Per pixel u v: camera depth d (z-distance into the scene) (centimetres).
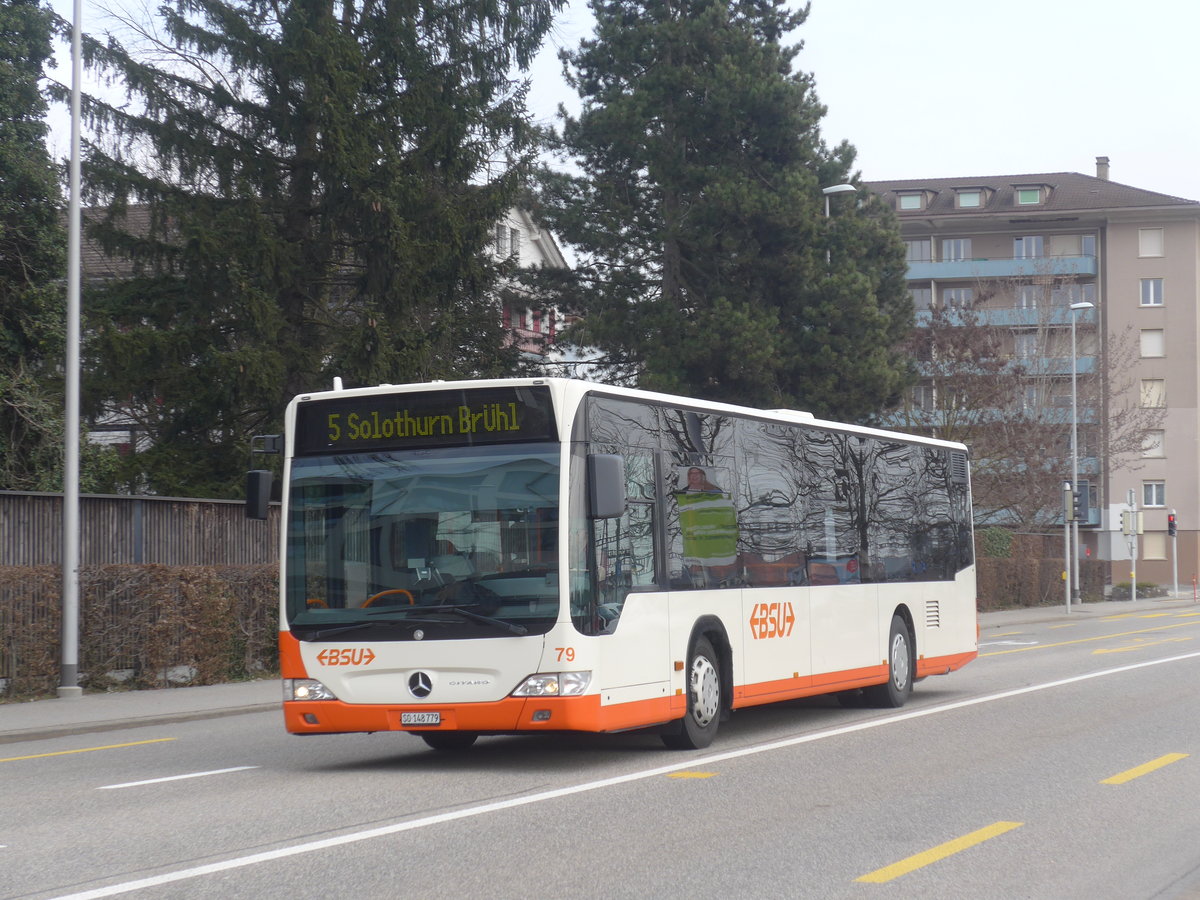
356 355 2825
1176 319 8394
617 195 4272
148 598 2061
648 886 714
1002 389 5281
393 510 1166
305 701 1163
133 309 2969
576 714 1108
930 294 8706
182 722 1714
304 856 790
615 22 4300
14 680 1888
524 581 1123
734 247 4053
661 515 1252
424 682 1132
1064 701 1697
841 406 4097
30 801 1037
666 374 3875
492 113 3112
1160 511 8331
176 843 836
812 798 997
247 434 2969
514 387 1153
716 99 4034
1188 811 943
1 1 2638
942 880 732
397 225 2858
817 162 4412
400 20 2950
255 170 2895
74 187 2005
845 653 1591
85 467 2667
